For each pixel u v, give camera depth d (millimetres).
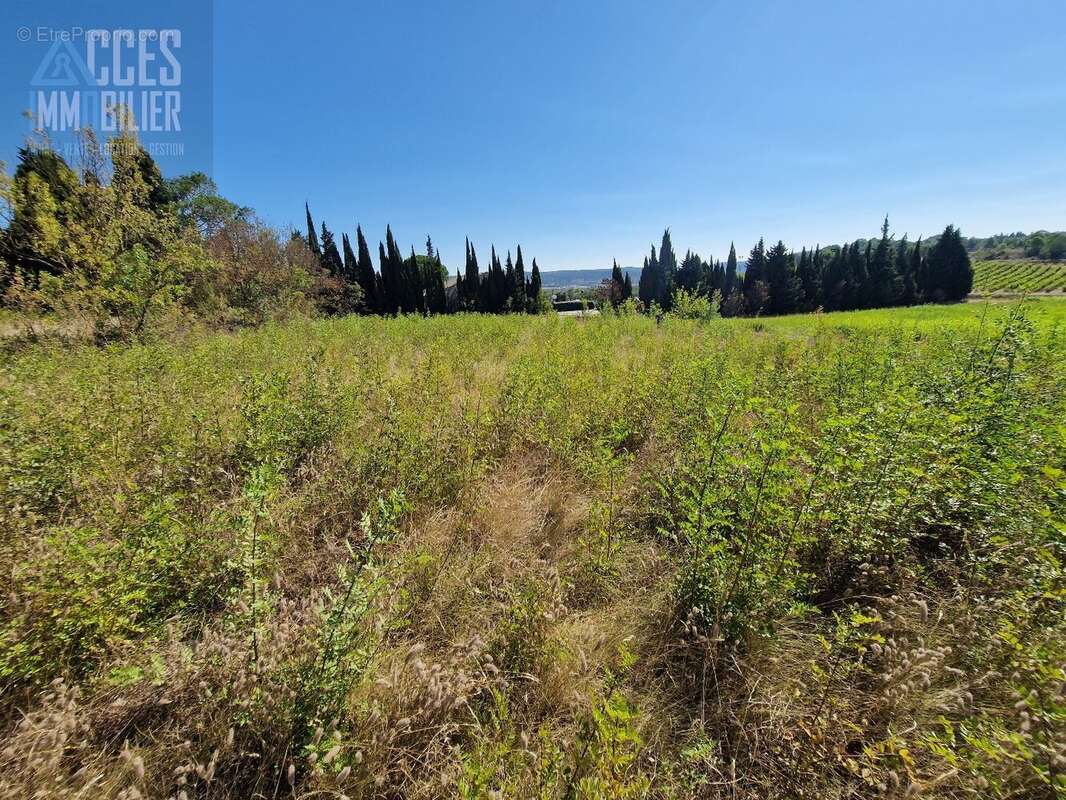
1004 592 2141
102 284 8969
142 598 2029
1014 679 1706
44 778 1439
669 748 1782
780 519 2385
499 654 2045
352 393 4449
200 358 5465
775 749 1740
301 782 1505
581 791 1361
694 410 4207
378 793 1567
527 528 3154
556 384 5066
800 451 2592
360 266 38344
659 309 16859
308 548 2824
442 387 5156
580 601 2551
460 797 1452
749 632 2127
